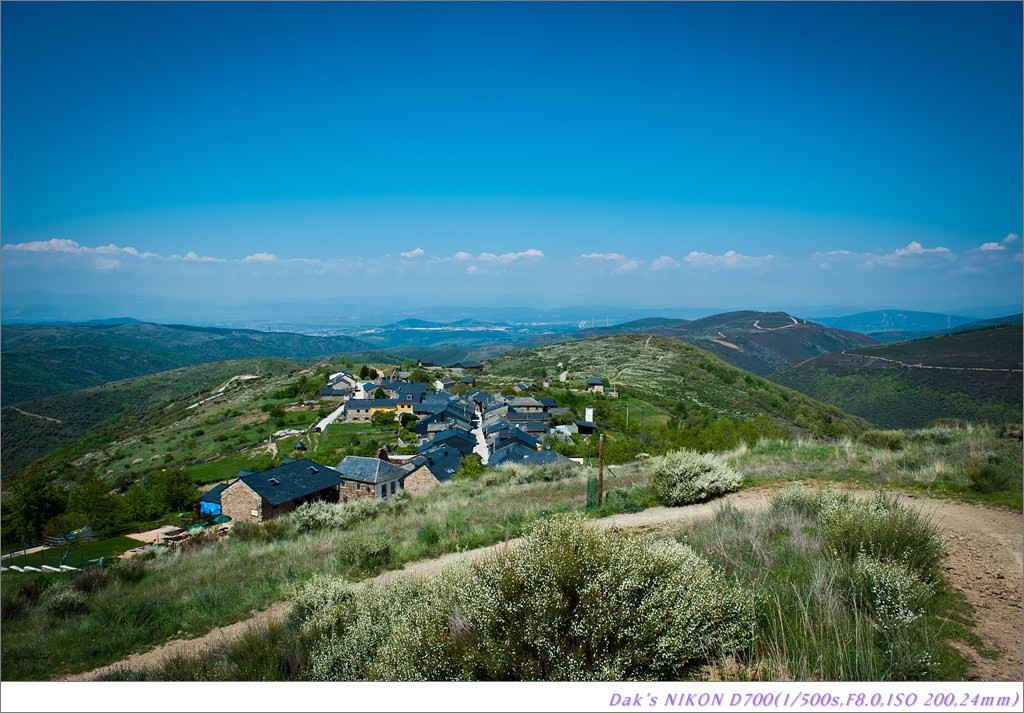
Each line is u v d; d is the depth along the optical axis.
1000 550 7.22
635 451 52.06
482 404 105.06
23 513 43.84
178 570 12.45
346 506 20.48
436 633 4.82
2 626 8.86
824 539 6.88
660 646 4.26
